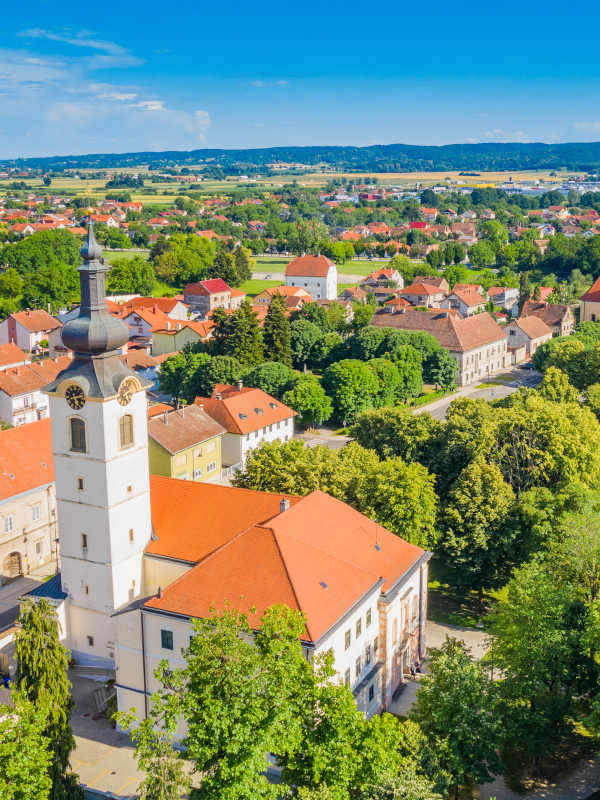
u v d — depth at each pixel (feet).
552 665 205.77
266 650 164.45
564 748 214.69
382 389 542.16
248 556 219.00
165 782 157.69
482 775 184.44
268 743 149.89
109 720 232.32
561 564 243.40
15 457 334.24
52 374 535.60
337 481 292.40
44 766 157.99
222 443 431.02
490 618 224.53
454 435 330.75
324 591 213.87
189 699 156.04
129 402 234.58
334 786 152.35
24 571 331.16
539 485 314.96
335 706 160.97
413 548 257.55
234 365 545.44
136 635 223.51
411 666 255.50
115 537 238.89
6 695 234.99
